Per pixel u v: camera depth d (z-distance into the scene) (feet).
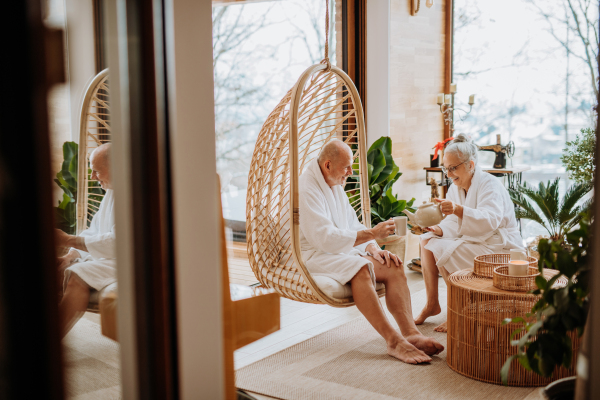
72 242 3.30
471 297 7.56
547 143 15.75
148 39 3.47
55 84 2.68
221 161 16.22
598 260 3.11
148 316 3.61
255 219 9.02
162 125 3.63
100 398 3.41
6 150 2.25
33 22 2.28
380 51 15.14
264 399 7.15
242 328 8.25
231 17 15.84
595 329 3.12
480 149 15.65
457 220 10.27
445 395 7.09
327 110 15.20
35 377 2.35
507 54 16.34
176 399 3.79
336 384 7.54
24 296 2.32
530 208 12.87
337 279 8.59
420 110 16.71
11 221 2.27
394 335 8.52
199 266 4.54
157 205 3.58
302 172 9.53
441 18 17.30
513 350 7.29
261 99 16.01
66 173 3.12
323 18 15.34
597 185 3.10
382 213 13.38
